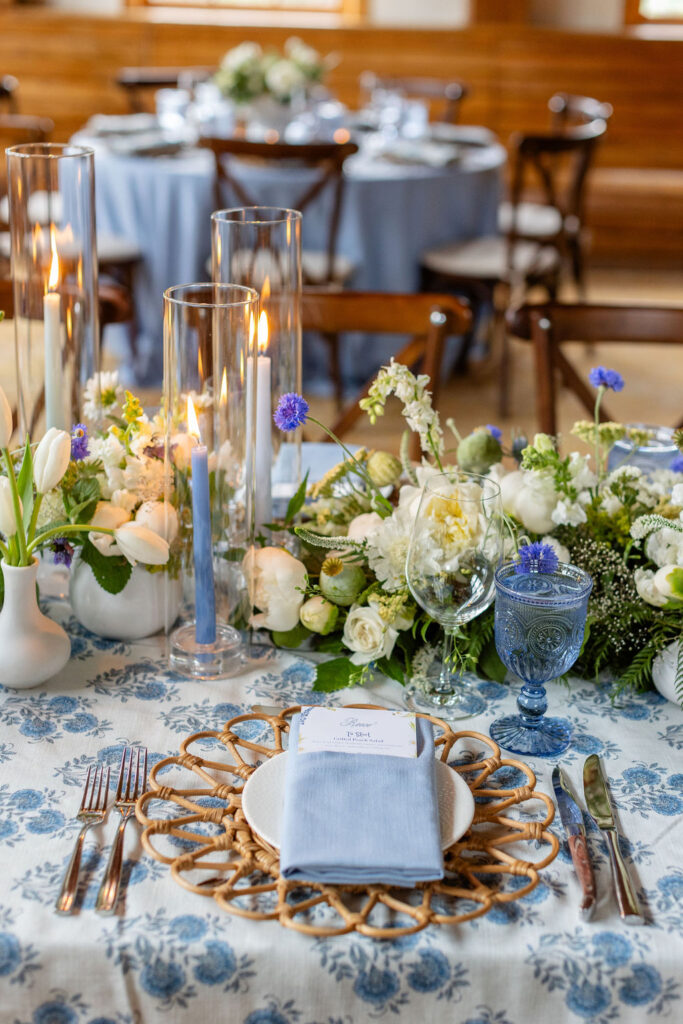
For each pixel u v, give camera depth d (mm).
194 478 1019
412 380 1102
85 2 5527
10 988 759
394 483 1224
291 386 1243
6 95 4234
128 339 3902
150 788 887
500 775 938
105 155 3707
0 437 963
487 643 1086
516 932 773
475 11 5336
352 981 754
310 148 3301
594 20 5477
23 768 939
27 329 1293
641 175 5449
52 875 816
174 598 1081
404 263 3732
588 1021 766
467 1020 768
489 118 5422
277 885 787
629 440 1286
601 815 878
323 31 5277
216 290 1038
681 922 788
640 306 1887
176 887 805
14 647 1029
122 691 1062
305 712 929
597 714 1048
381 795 831
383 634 1034
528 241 4031
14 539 1006
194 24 5246
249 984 760
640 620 1058
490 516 933
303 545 1159
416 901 790
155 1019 770
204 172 3535
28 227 1250
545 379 1876
